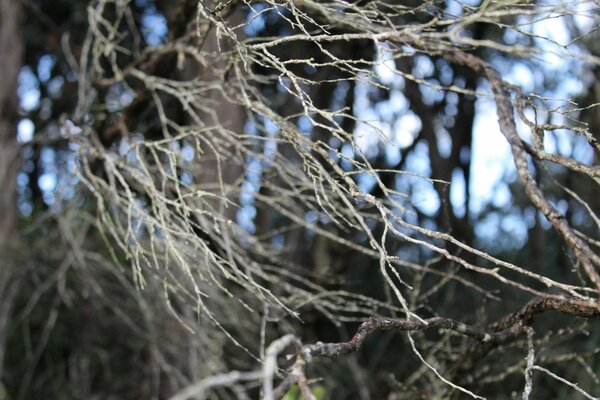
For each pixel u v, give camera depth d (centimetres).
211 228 279
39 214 467
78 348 455
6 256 427
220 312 370
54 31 539
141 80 329
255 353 394
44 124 588
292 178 338
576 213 502
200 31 263
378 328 169
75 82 584
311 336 424
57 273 390
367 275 486
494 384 364
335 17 235
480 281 444
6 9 499
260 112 232
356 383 447
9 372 468
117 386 457
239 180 278
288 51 448
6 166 430
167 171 302
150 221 243
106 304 418
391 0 304
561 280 512
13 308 452
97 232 438
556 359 265
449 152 587
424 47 229
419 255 464
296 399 313
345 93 535
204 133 306
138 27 499
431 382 288
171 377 369
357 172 200
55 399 466
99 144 290
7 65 489
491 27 435
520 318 206
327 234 267
